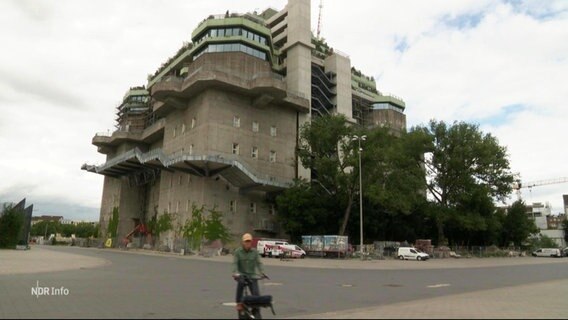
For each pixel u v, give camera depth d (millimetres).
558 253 71438
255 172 52156
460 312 9289
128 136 78812
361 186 47188
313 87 72688
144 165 62000
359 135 52812
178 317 8883
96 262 28703
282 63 69875
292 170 60531
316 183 59219
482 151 58781
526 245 86812
